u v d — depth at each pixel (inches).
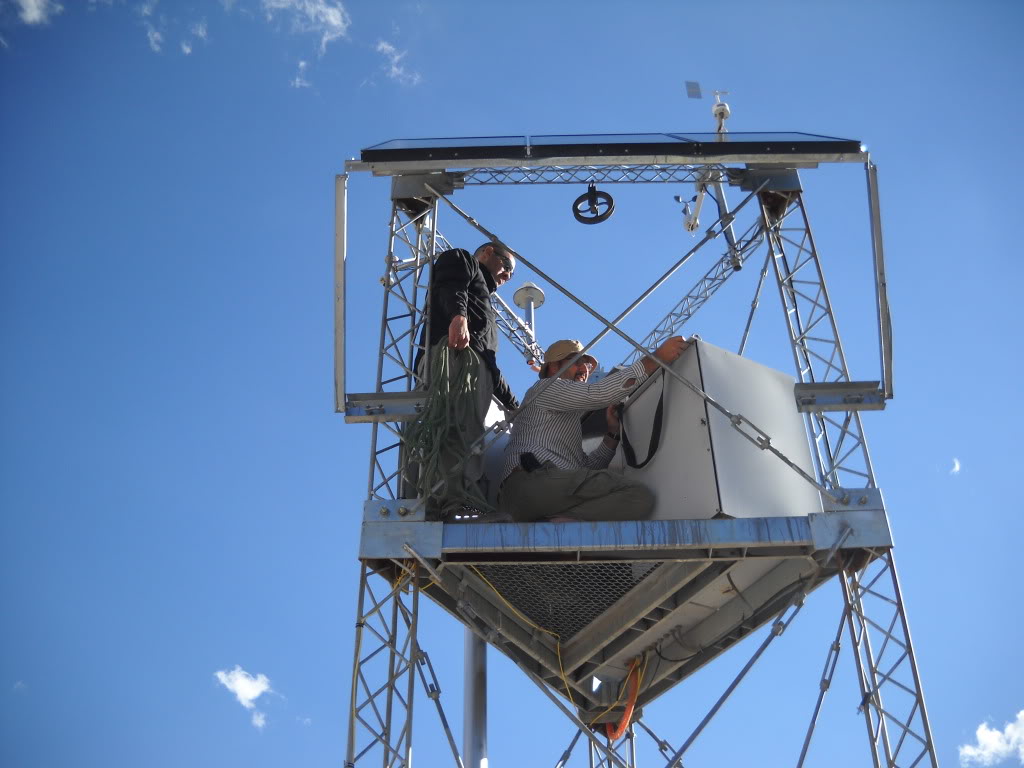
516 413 471.2
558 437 475.2
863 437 470.9
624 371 475.2
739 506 451.8
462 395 469.4
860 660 440.1
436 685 446.3
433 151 505.4
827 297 507.8
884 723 433.7
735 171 525.7
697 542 438.6
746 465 462.0
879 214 485.7
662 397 493.0
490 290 534.3
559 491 458.3
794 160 503.8
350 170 504.7
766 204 526.9
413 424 467.2
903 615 440.1
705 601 500.7
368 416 474.3
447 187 516.4
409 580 450.6
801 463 479.2
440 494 454.9
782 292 514.3
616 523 443.5
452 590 476.7
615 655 538.0
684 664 541.0
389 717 436.8
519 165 507.5
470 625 512.1
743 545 438.6
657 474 482.6
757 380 486.0
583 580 488.7
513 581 492.4
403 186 517.7
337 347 474.6
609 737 582.2
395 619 451.2
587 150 504.7
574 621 519.5
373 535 445.7
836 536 439.8
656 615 502.3
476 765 581.3
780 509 461.4
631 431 508.1
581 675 549.3
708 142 505.4
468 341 480.1
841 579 450.9
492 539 442.9
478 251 539.2
